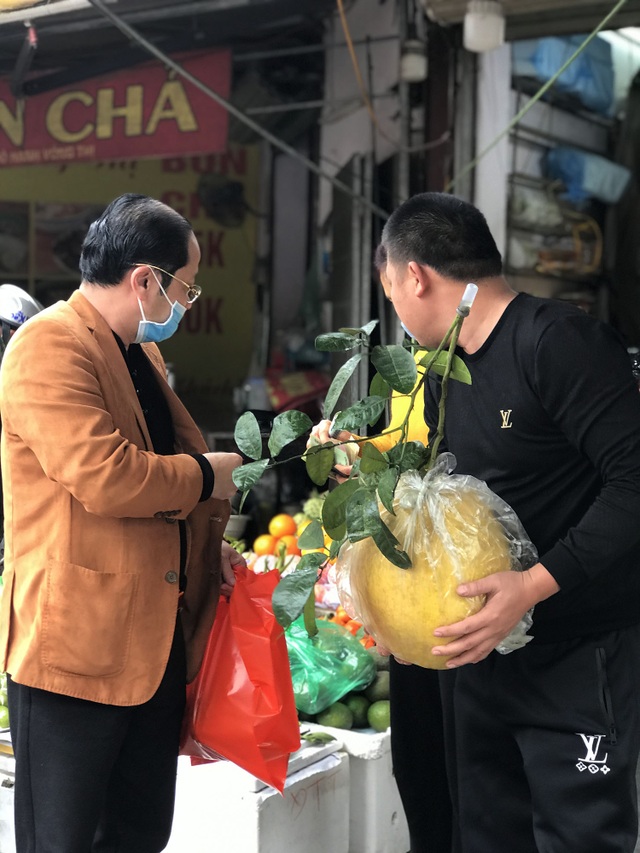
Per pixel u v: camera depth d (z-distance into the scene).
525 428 1.85
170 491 1.98
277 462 1.89
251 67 7.25
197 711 2.20
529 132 5.98
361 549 1.86
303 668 2.86
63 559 1.95
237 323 8.31
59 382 1.91
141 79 5.79
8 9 4.75
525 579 1.74
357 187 6.20
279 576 2.31
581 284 6.40
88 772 1.99
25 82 5.84
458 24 5.57
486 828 2.06
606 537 1.72
